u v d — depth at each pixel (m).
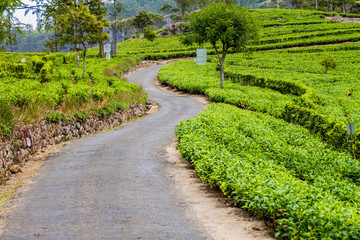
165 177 9.27
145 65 62.97
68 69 40.22
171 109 25.39
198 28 32.38
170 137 15.21
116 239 5.23
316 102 26.56
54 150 12.19
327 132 15.10
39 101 13.27
